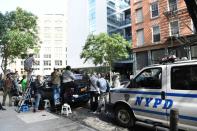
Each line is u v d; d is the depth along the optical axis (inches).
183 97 228.8
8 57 1208.8
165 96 247.0
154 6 1093.1
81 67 2098.9
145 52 1123.9
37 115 357.4
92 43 1337.4
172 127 180.5
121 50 1279.5
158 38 1064.8
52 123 305.0
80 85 456.8
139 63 1153.4
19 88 526.0
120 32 1854.1
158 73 263.4
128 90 295.7
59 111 414.3
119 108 308.0
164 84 251.1
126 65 1646.2
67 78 435.8
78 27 2214.6
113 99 316.2
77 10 2239.2
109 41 1278.3
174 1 995.3
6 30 1129.4
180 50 924.6
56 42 3472.0
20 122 310.8
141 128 300.2
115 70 1681.8
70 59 2277.3
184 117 224.2
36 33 1279.5
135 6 1192.8
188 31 918.4
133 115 290.2
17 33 1117.1
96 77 414.3
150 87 269.7
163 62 267.7
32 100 443.2
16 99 470.9
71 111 403.2
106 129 294.8
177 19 967.0
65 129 276.5
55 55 3449.8
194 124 216.2
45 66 3376.0
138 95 281.1
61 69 466.0
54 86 430.6
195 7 289.6
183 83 233.0
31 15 1246.3
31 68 434.9
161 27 1043.3
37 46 1268.5
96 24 2004.2
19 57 1214.3
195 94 219.3
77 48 2210.9
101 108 413.7
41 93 454.6
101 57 1302.9
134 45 1183.6
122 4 2121.1
